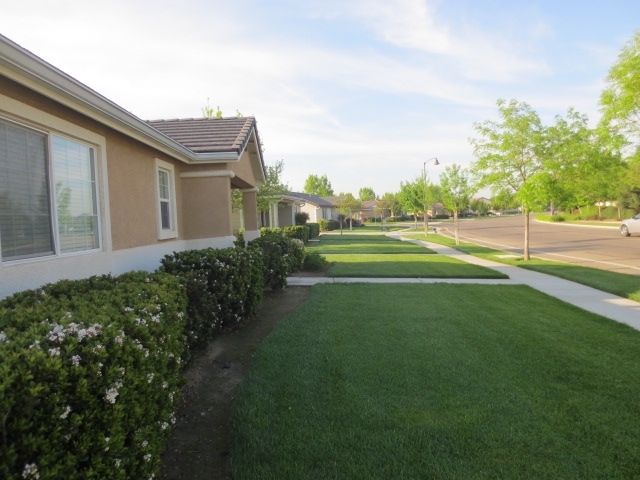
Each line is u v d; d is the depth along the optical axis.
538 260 16.62
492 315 7.62
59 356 2.21
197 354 5.60
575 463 3.23
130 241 6.87
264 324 7.24
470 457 3.32
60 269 4.92
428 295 9.45
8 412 1.89
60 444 2.09
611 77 17.16
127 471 2.57
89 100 4.93
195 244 9.37
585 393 4.42
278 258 9.77
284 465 3.26
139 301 3.54
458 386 4.59
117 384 2.42
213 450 3.59
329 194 103.69
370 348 5.79
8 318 2.93
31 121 4.51
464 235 33.66
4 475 1.85
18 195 4.43
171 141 7.48
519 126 15.66
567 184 15.63
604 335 6.40
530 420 3.87
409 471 3.16
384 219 78.25
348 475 3.13
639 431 3.68
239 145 9.23
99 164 5.93
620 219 45.50
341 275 12.41
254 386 4.63
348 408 4.12
